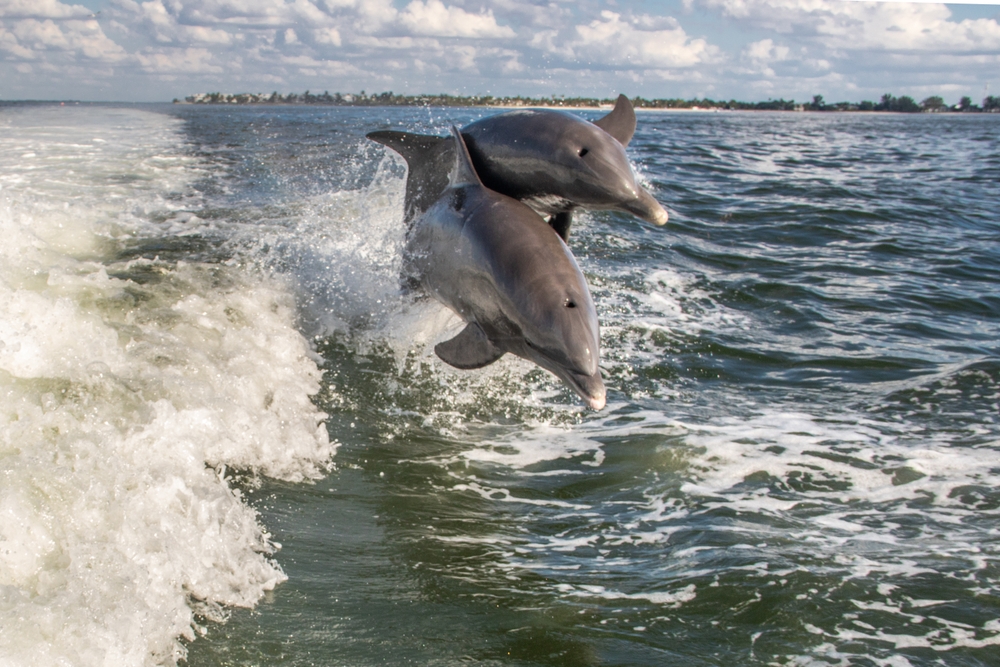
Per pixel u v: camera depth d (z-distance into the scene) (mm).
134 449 4102
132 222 9594
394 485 4750
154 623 3049
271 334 6273
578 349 4191
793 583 3799
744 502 4703
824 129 55969
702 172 20859
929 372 7051
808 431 5758
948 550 4168
